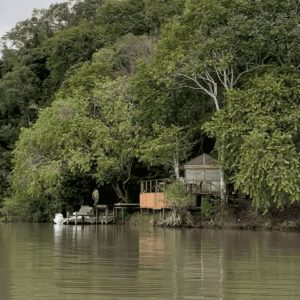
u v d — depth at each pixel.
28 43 127.81
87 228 57.28
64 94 77.31
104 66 75.31
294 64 54.41
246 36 54.62
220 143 53.59
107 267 24.20
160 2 93.94
